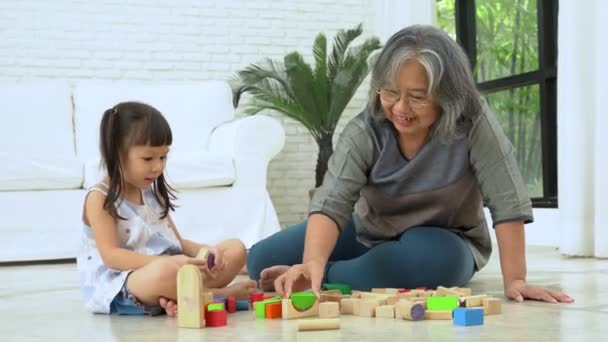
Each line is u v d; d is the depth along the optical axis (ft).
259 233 13.01
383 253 6.13
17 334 4.77
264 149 13.19
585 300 5.70
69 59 15.46
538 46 13.61
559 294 5.59
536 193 13.97
